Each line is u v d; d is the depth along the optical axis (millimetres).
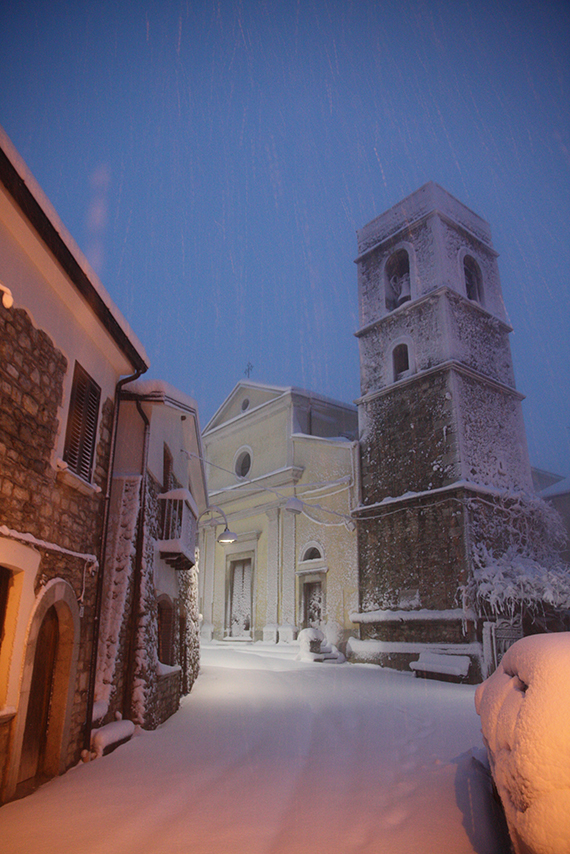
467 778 5668
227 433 29906
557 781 2678
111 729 7207
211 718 9312
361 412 21922
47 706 6137
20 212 5156
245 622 26172
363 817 4691
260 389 28188
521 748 2871
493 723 3709
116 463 8992
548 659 3133
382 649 18453
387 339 21828
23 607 5312
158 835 4289
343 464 22359
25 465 5543
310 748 7391
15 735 5102
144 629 8336
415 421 19812
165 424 10727
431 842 4051
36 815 4703
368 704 11094
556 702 2873
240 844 4117
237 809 4934
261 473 26781
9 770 5016
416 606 17875
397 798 5211
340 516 21703
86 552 7012
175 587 11047
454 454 18266
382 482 20422
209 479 30781
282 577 24047
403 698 12000
